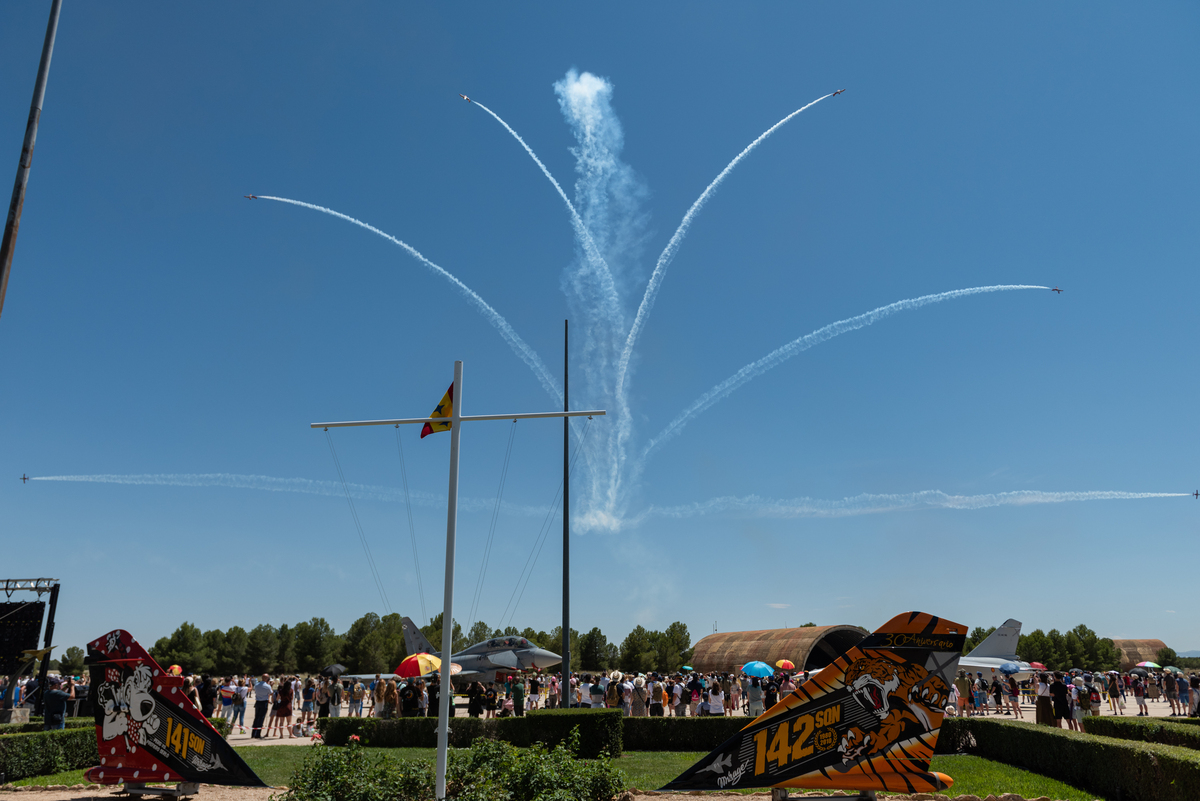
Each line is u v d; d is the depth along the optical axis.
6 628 32.53
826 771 11.29
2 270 13.88
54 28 15.23
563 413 14.87
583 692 37.97
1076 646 119.81
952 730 22.91
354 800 12.72
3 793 16.16
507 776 13.22
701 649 73.94
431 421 15.04
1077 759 16.73
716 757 11.59
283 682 32.22
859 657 11.45
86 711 34.62
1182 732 18.67
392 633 114.69
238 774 13.79
